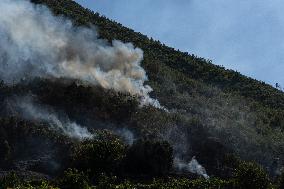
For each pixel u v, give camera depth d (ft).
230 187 200.54
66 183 174.70
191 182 198.29
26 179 181.78
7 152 196.65
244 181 198.29
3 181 170.09
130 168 206.59
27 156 202.28
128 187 181.57
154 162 207.62
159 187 188.14
